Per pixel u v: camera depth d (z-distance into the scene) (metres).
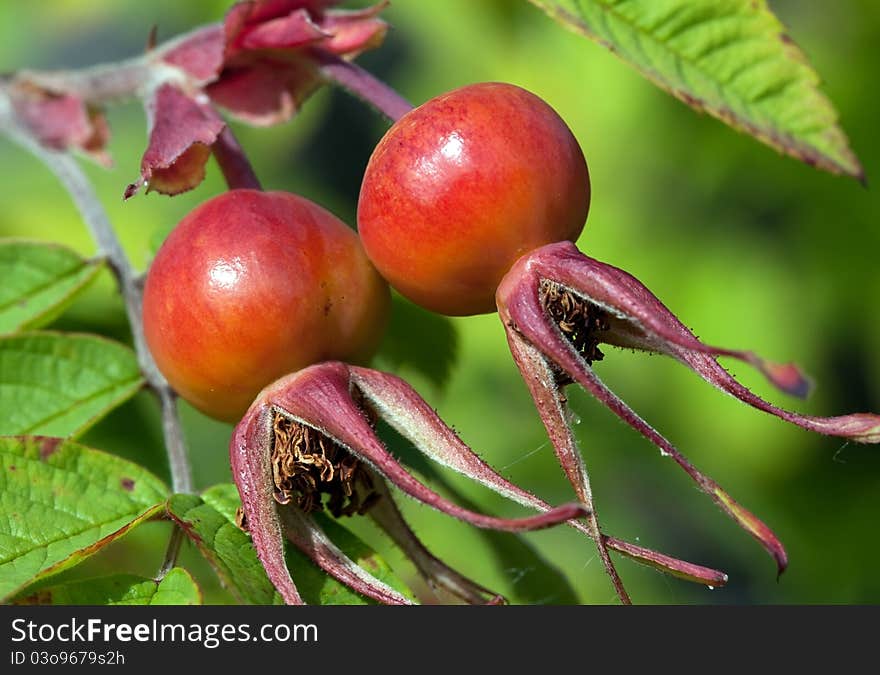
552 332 0.26
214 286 0.26
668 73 0.27
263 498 0.26
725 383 0.26
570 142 0.26
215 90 0.29
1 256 0.29
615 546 0.25
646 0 0.27
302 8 0.28
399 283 0.26
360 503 0.26
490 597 0.26
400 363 0.30
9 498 0.26
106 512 0.26
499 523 0.25
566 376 0.26
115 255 0.30
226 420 0.27
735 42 0.27
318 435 0.26
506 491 0.26
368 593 0.26
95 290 0.30
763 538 0.25
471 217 0.26
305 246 0.26
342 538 0.26
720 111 0.27
